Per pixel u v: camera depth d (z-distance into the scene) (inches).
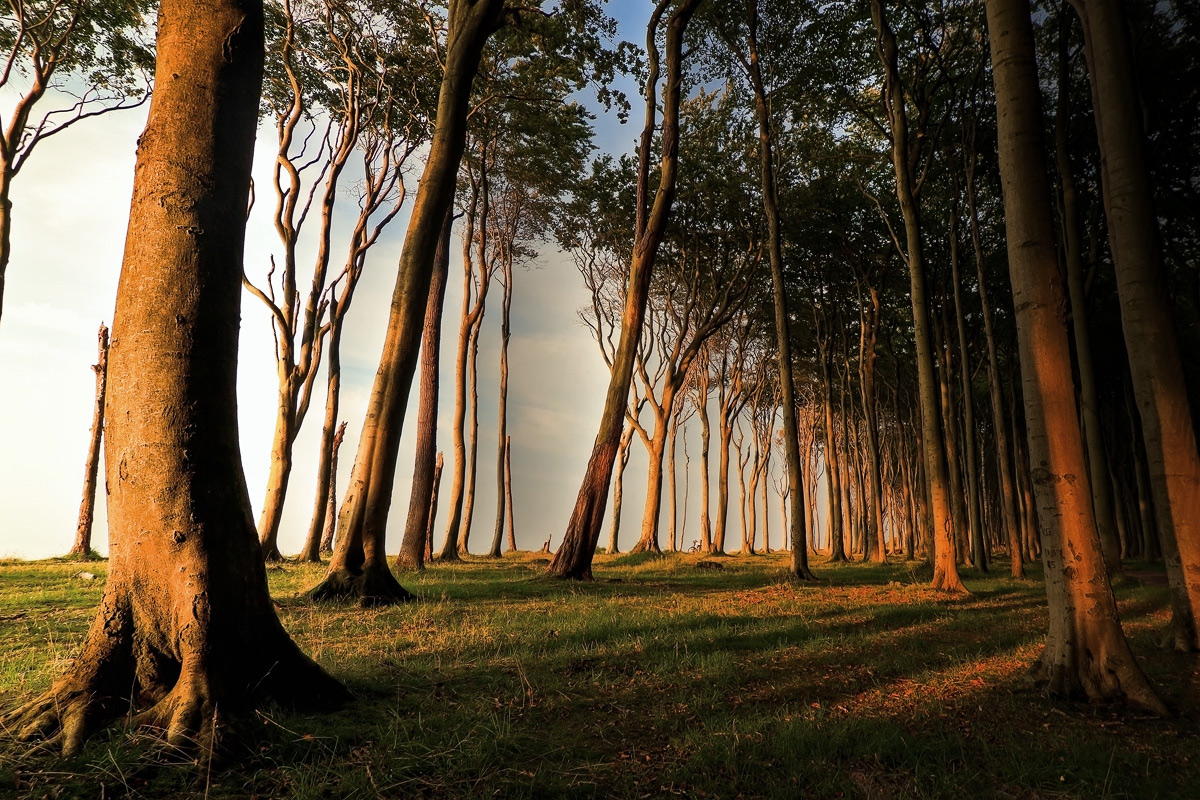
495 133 935.7
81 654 161.0
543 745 160.9
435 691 201.9
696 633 309.7
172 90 177.6
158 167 174.1
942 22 698.2
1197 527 276.8
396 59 741.9
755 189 1017.5
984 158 787.4
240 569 170.7
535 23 694.5
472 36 482.6
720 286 1148.5
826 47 787.4
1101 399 1214.3
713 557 1201.4
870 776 147.2
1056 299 233.3
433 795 129.5
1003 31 248.4
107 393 170.4
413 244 464.4
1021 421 1268.5
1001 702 207.6
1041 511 232.1
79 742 140.4
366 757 144.0
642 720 182.5
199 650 157.2
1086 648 215.8
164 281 169.6
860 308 1064.2
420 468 728.3
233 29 185.0
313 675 181.8
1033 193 237.9
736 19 788.6
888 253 990.4
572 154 1027.9
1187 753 166.7
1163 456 282.2
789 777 144.2
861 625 353.4
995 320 996.6
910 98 716.0
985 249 888.3
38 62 586.9
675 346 1170.6
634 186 1081.4
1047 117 713.0
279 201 680.4
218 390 173.8
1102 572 220.5
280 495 703.1
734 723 173.8
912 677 236.5
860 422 1621.6
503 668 234.7
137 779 128.6
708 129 1031.6
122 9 623.2
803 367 1450.5
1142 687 204.1
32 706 151.7
